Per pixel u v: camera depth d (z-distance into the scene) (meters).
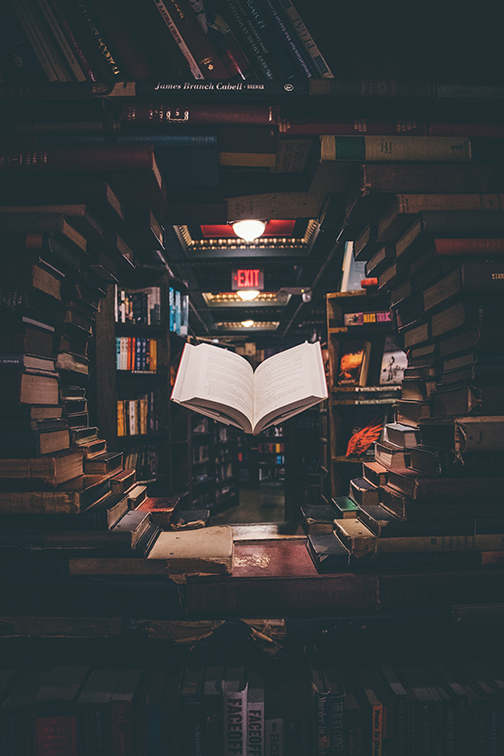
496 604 0.98
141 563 0.95
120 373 2.56
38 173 0.90
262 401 0.97
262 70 0.92
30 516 0.94
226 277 4.23
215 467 4.64
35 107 0.89
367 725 0.96
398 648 1.12
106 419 2.40
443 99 0.91
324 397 0.90
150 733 0.92
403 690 0.97
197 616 0.97
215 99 0.90
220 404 0.90
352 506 1.22
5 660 1.04
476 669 1.07
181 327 3.31
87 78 0.91
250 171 1.04
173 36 0.91
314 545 1.06
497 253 0.92
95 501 1.00
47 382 0.96
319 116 0.94
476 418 0.90
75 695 0.91
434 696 0.97
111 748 0.92
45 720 0.90
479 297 0.92
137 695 0.98
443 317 1.00
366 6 1.19
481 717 0.96
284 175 1.08
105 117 0.90
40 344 0.94
